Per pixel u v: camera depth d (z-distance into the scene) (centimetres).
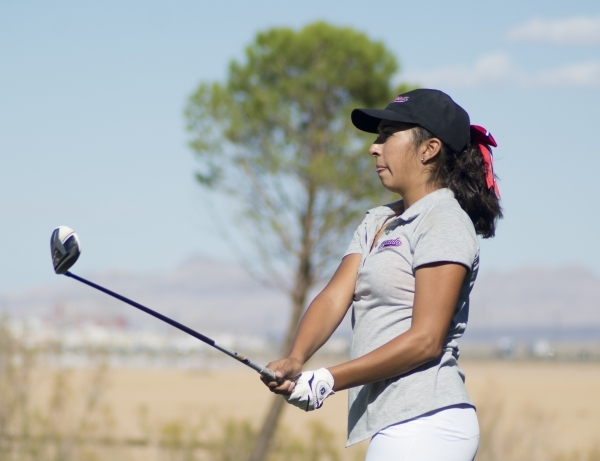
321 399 952
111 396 8688
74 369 3300
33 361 3194
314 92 3797
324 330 1059
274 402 3459
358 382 961
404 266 1005
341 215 3809
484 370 19012
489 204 1068
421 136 1051
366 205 3831
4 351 3167
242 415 6825
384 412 979
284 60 3838
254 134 3822
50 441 2995
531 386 11500
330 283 1095
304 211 3806
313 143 3794
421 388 972
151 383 12069
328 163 3662
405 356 949
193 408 7594
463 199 1062
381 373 955
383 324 1005
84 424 3139
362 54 3775
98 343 3572
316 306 1070
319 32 3791
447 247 975
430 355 953
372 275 1020
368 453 988
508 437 3005
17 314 3431
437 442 960
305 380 951
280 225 3775
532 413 4509
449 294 965
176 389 10769
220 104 3775
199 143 3784
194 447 3234
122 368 17862
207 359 19975
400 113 1052
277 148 3822
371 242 1081
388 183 1073
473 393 5059
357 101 3850
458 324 1011
